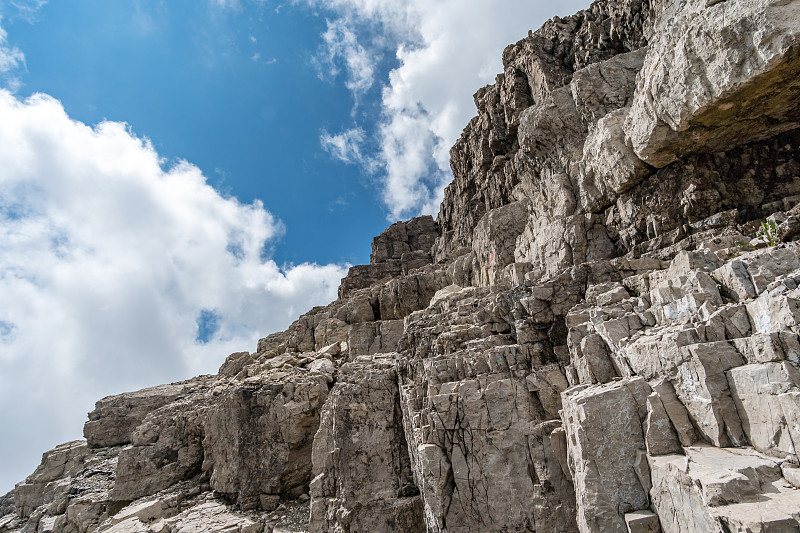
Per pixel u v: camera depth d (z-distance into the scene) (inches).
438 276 1521.9
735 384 293.7
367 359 933.2
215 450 1051.3
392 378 794.2
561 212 775.1
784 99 454.0
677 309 375.9
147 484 1167.0
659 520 305.7
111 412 1712.6
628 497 329.7
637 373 371.6
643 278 491.5
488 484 494.3
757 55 408.5
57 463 1588.3
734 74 427.8
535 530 455.8
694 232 553.6
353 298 1763.0
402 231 2864.2
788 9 385.4
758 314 306.7
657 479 308.7
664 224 589.9
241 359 1907.0
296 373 1171.3
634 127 574.9
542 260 791.1
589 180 718.5
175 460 1211.9
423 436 545.0
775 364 266.2
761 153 541.6
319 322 1779.0
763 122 497.7
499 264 1036.5
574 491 450.0
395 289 1568.7
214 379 2015.3
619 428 348.5
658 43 523.8
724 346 307.9
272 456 957.2
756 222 502.9
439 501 501.4
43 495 1456.7
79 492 1299.2
